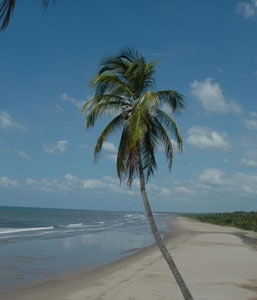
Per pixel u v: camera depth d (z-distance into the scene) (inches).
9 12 266.4
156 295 765.9
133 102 605.3
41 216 5634.8
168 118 609.6
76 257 1307.8
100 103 607.2
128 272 1016.2
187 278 936.9
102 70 613.6
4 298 743.1
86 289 820.0
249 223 3693.4
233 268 1109.1
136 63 602.2
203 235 2438.5
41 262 1167.6
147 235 2372.0
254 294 803.4
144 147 620.1
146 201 598.9
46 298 748.6
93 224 3737.7
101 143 615.5
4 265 1085.1
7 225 3132.4
